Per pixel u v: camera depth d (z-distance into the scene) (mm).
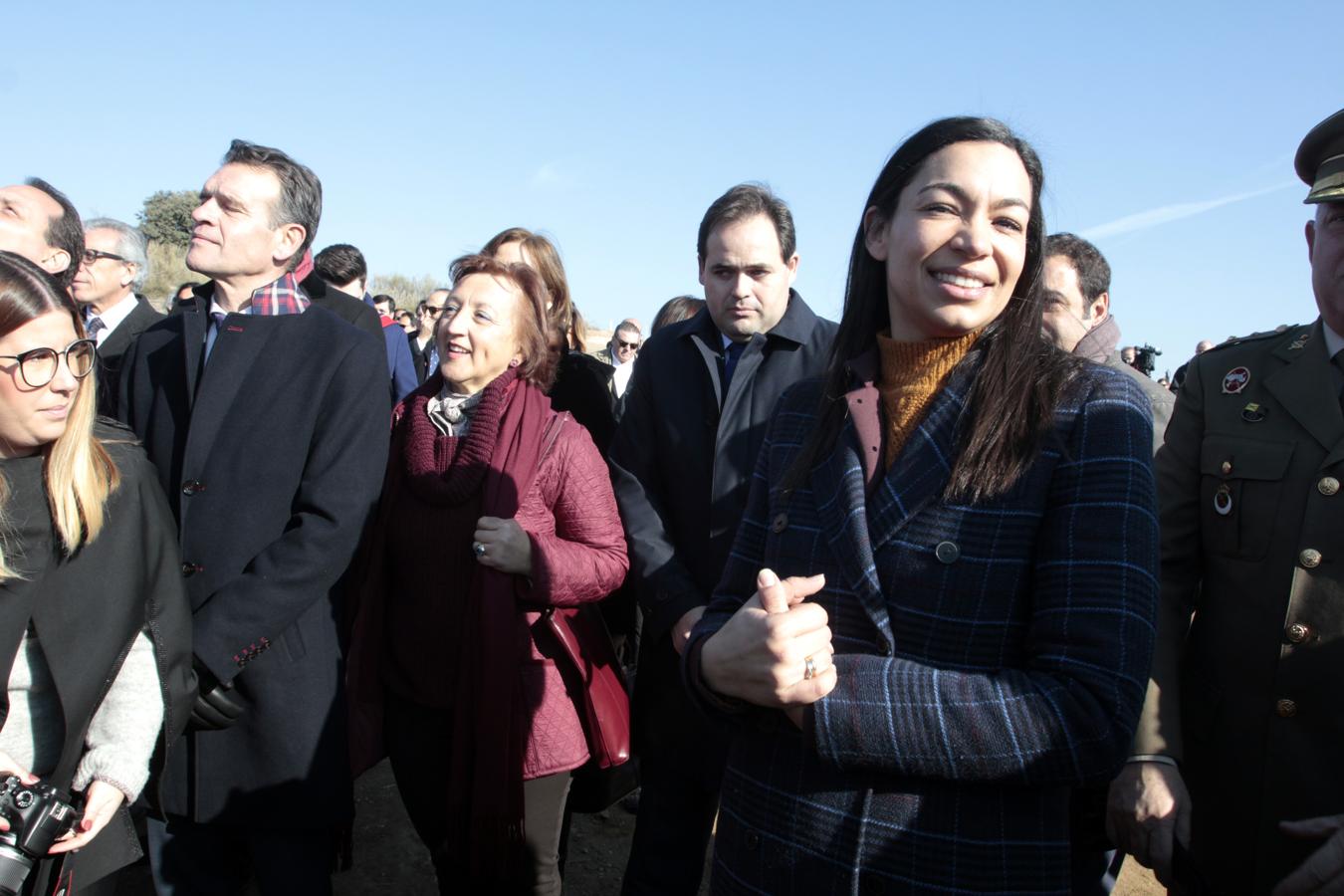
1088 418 1207
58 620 1768
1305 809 1674
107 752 1859
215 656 2156
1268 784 1723
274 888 2350
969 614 1211
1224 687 1812
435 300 7699
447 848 2453
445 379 2650
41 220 2967
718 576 2684
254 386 2412
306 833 2391
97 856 1896
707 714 1381
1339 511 1690
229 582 2281
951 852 1188
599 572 2547
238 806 2303
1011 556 1202
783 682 1153
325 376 2418
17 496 1748
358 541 2381
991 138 1287
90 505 1798
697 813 2736
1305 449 1763
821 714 1171
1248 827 1752
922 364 1361
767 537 1547
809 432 1529
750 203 2771
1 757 1692
